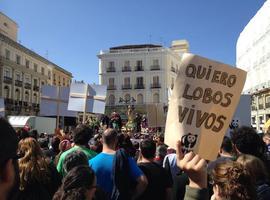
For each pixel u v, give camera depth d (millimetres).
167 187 5215
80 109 13547
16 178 1476
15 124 25422
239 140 4434
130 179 4777
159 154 7156
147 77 71062
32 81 62438
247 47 54625
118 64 72312
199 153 3174
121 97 71750
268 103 44875
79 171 3021
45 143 7938
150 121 16125
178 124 3197
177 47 84562
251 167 3408
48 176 4145
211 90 3246
